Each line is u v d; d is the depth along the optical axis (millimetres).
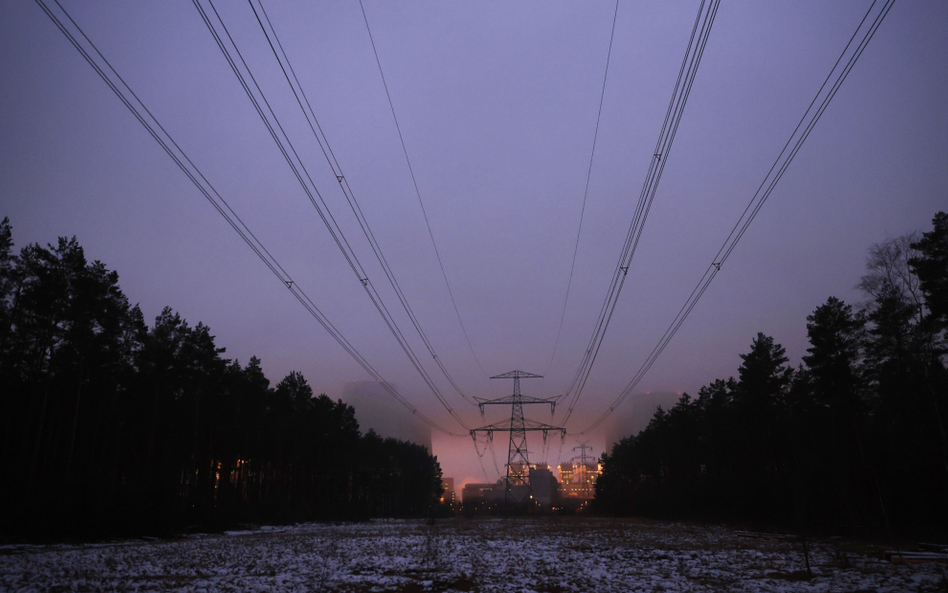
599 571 18219
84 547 30891
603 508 136125
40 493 40031
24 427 48031
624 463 132875
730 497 67812
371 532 48281
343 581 16188
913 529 43781
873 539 38875
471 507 137625
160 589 14555
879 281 44781
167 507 44250
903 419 45656
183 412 61344
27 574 17266
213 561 21781
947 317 39594
